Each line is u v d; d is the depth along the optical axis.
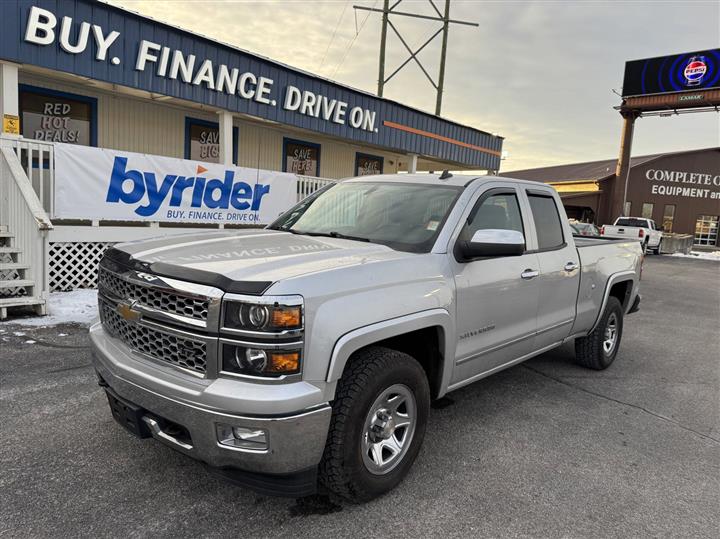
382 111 15.11
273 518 2.74
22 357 4.98
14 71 8.26
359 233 3.68
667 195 40.47
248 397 2.35
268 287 2.42
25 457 3.18
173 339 2.61
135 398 2.69
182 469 3.14
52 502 2.76
